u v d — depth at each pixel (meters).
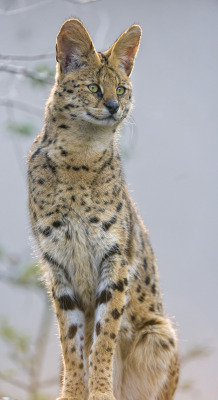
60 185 11.06
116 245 11.20
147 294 12.01
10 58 13.85
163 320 12.04
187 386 16.36
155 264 12.35
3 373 15.52
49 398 14.91
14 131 15.52
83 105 11.04
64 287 11.38
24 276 15.77
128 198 11.80
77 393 11.05
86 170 11.07
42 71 13.79
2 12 14.45
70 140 11.08
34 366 15.77
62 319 11.33
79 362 11.20
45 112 11.55
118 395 11.92
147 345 11.82
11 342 15.79
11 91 14.77
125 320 11.79
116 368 11.80
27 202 11.88
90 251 11.23
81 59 11.27
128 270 11.38
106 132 11.16
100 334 11.09
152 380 11.92
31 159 11.41
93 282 11.38
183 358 16.58
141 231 12.16
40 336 16.30
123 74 11.54
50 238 11.20
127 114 11.66
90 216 11.09
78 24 11.23
